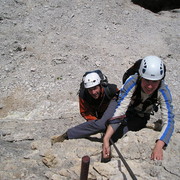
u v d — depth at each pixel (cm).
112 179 304
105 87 424
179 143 371
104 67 977
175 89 904
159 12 1527
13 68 925
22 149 443
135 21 1314
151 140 374
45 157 377
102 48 1088
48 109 732
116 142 385
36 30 1135
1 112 745
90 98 441
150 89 327
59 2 1293
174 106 810
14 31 1111
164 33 1264
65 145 412
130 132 393
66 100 781
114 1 1415
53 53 1016
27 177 334
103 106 445
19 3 1254
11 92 823
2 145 458
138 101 363
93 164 346
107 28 1216
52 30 1151
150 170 325
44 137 531
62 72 917
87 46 1081
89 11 1286
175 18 1431
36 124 623
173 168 325
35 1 1279
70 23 1200
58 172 340
